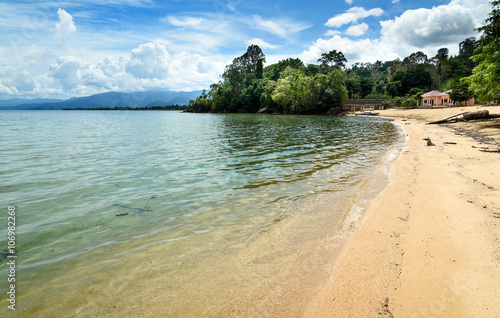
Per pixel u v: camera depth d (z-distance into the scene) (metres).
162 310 3.27
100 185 8.84
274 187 8.57
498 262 3.83
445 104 64.94
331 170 10.87
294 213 6.41
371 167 11.25
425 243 4.63
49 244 4.95
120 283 3.80
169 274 4.01
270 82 98.31
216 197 7.64
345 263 4.20
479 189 7.36
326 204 6.98
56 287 3.72
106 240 5.10
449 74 100.25
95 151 15.96
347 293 3.50
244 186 8.70
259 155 14.47
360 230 5.36
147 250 4.72
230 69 111.50
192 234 5.34
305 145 18.27
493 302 3.10
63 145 18.73
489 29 22.06
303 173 10.42
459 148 14.66
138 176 10.00
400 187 8.14
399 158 12.74
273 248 4.77
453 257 4.11
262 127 34.81
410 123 38.53
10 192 8.09
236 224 5.80
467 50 109.81
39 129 34.22
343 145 18.12
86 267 4.20
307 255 4.51
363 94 102.62
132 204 7.08
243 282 3.81
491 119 28.61
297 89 82.56
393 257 4.28
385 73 163.25
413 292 3.41
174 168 11.34
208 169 11.16
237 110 109.94
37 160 13.12
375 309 3.17
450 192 7.21
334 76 75.94
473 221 5.27
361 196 7.53
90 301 3.44
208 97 127.94
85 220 6.06
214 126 38.12
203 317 3.14
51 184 8.95
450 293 3.33
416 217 5.80
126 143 19.81
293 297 3.48
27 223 5.90
